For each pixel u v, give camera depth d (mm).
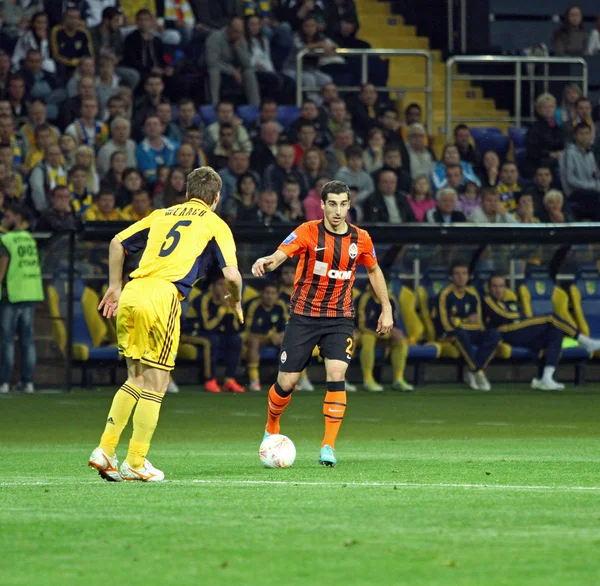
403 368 63375
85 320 61156
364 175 70312
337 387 29469
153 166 67750
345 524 19453
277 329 62844
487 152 75750
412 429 42875
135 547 17453
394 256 64750
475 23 88500
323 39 81062
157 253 26500
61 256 60188
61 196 61562
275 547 17438
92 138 68250
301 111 72500
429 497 22844
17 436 40062
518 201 73562
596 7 92188
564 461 30734
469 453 33688
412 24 90125
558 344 65125
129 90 70438
